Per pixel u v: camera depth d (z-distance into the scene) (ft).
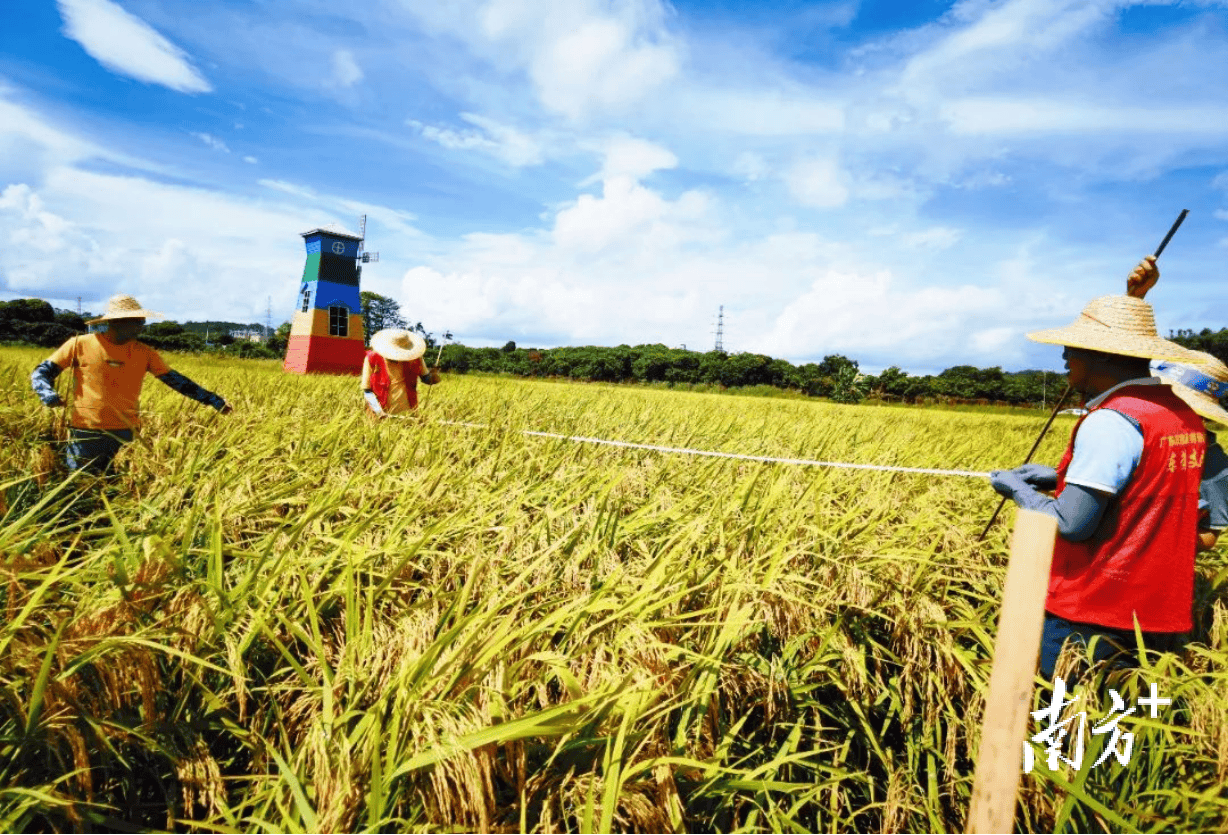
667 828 6.29
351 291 129.29
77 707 6.70
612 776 5.97
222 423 19.98
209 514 10.65
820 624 9.87
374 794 5.74
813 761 8.71
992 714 5.40
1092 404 9.02
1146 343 8.38
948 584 11.13
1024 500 8.95
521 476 15.57
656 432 26.35
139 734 6.84
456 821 5.94
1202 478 10.00
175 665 7.64
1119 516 8.39
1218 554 13.33
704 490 15.58
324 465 15.30
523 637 7.74
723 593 9.79
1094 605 8.63
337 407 27.27
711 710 7.95
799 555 11.30
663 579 9.60
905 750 9.18
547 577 10.13
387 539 10.34
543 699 7.39
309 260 129.70
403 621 7.97
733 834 6.80
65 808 6.17
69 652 6.82
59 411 18.79
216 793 6.70
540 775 6.66
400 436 18.10
